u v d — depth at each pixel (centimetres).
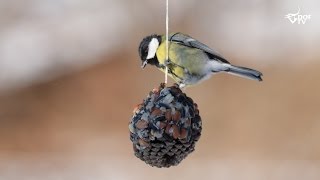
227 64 372
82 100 649
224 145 570
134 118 366
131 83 658
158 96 366
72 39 692
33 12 709
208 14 703
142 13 704
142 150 365
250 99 616
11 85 658
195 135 366
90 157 558
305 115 593
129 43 690
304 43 665
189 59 371
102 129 612
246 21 694
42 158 560
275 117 595
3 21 699
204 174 511
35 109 638
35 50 683
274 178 511
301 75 634
